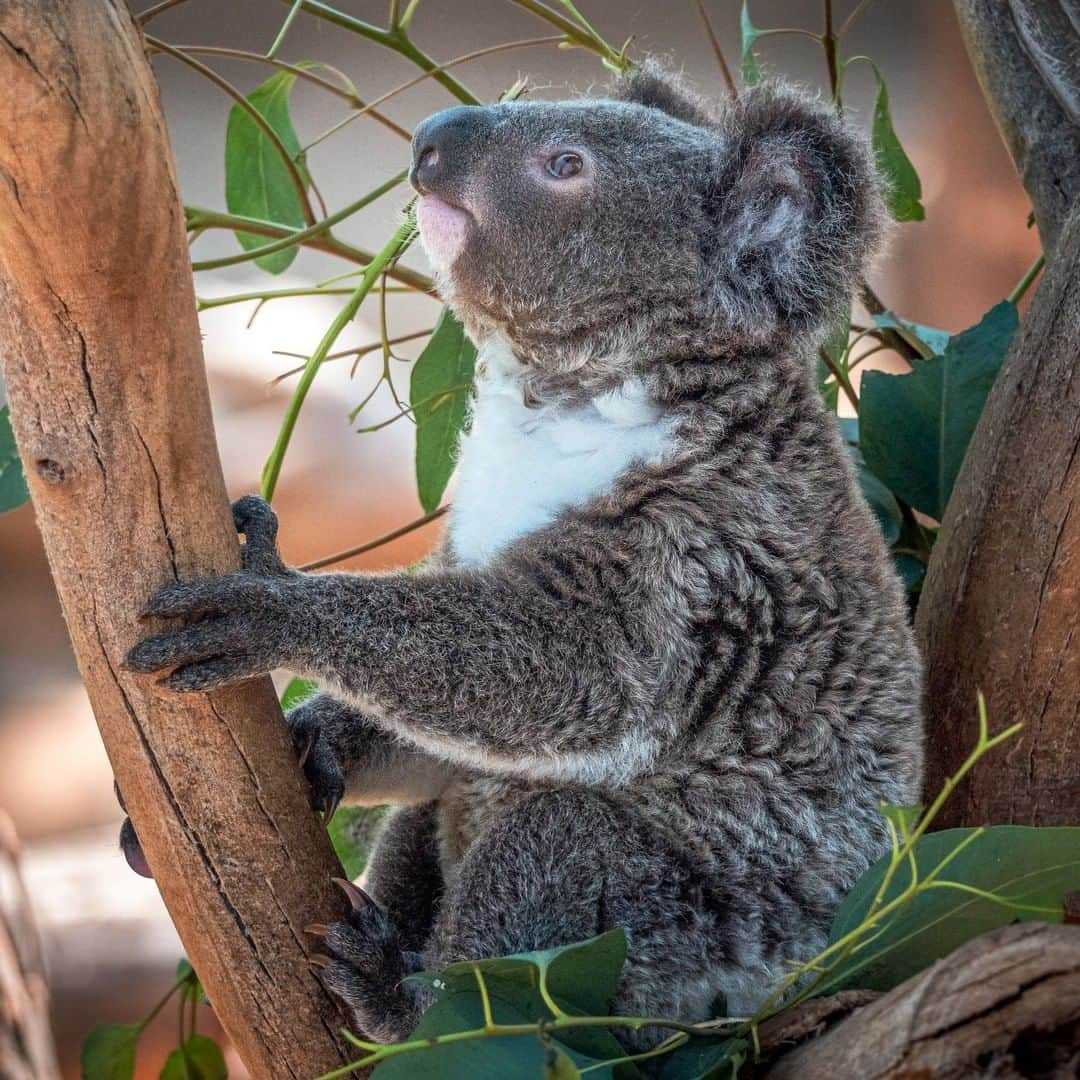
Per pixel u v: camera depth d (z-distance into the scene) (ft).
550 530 18.16
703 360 19.16
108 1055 21.50
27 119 11.79
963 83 57.36
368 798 20.16
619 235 19.39
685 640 17.69
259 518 16.88
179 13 54.90
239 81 56.49
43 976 26.35
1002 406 18.22
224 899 15.05
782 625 18.19
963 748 18.44
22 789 46.93
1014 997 10.69
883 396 22.21
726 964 17.67
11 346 13.38
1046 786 17.93
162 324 13.34
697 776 17.94
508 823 17.37
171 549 14.43
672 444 18.49
